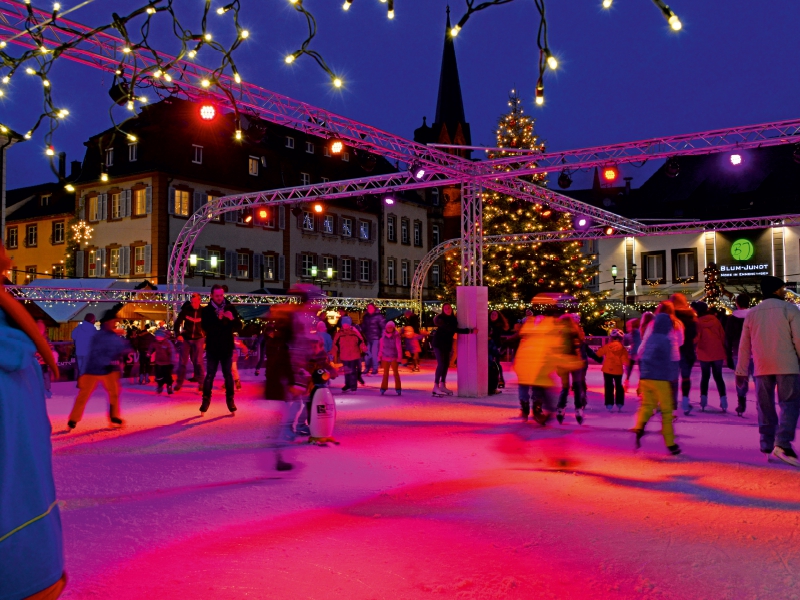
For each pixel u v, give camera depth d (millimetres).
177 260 25734
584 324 34688
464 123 61938
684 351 11797
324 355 9031
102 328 10141
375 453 8055
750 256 41969
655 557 4234
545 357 7453
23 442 2146
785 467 7113
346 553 4352
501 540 4605
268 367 7402
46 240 47000
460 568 4070
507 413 12047
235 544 4547
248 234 43500
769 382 7480
